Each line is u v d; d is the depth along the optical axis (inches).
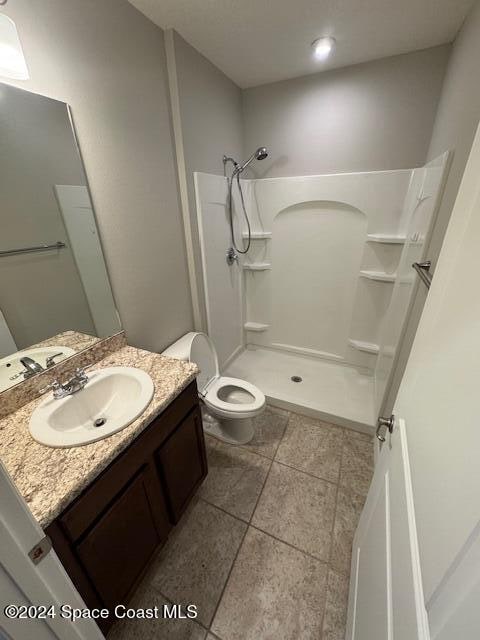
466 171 22.0
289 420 83.7
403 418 28.1
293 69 74.1
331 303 99.4
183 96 62.4
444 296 21.7
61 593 21.1
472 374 15.1
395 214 80.3
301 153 86.0
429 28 57.6
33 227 41.0
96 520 34.7
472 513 11.9
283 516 58.2
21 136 37.8
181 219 70.5
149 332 65.7
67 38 40.7
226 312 96.9
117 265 54.7
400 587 19.3
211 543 54.0
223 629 43.3
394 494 25.9
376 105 73.7
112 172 50.7
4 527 16.4
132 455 39.1
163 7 50.2
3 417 40.3
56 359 47.1
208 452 73.3
